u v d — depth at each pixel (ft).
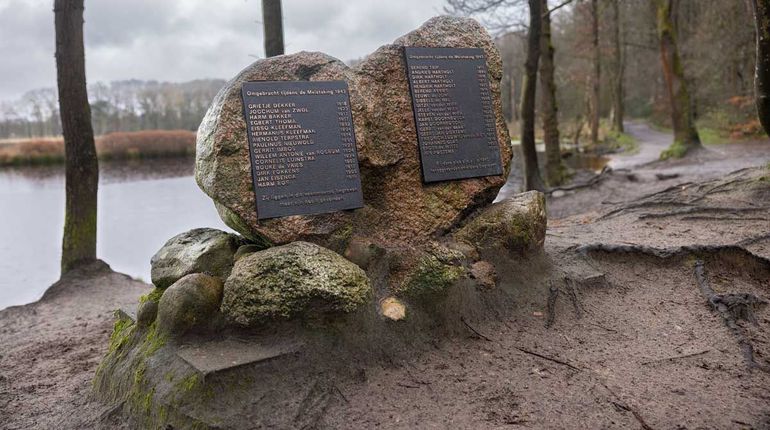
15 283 35.96
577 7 97.60
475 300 16.29
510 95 152.56
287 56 15.83
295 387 12.64
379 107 16.70
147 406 12.72
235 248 15.85
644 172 50.67
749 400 12.35
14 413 14.99
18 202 68.39
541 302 17.22
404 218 16.81
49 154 119.55
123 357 14.65
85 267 31.53
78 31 31.30
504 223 17.69
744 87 84.79
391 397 12.89
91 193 31.96
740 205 28.04
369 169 16.37
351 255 15.47
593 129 108.68
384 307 14.90
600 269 19.69
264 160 14.82
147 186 79.66
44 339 21.67
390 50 17.21
